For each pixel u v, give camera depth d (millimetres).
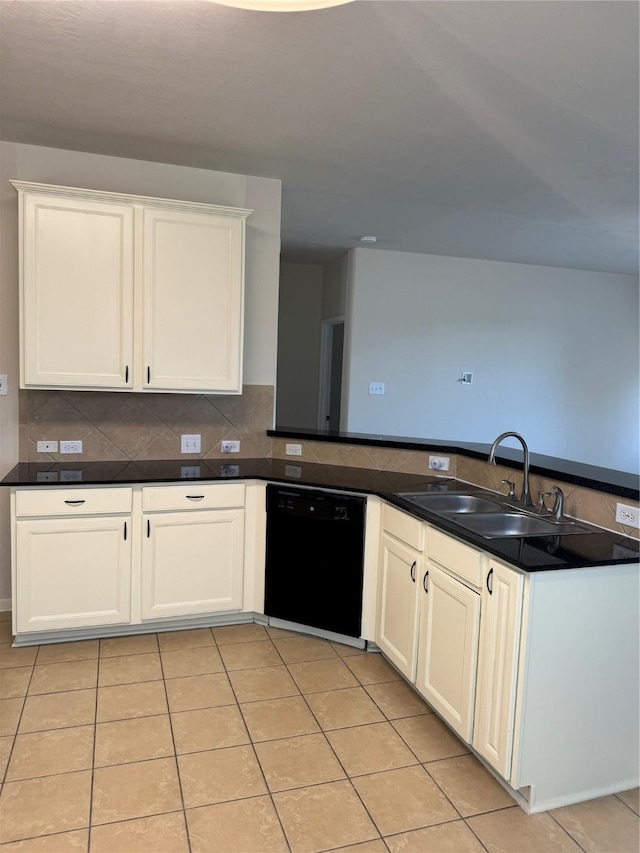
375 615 2941
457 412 6215
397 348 5938
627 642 2016
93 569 2926
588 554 1968
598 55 2062
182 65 2219
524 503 2592
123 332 3043
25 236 2873
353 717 2453
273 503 3123
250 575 3229
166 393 3408
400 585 2684
